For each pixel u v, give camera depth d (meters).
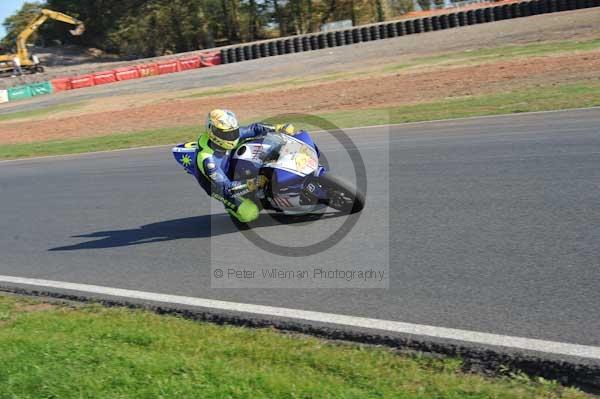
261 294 10.56
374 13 128.50
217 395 7.08
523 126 21.86
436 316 8.71
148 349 8.75
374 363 7.66
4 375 8.25
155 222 16.83
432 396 6.68
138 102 56.66
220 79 65.75
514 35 58.62
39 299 12.01
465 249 11.12
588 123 20.45
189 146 14.06
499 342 7.76
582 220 11.70
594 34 50.31
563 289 8.96
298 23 129.50
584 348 7.36
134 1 138.88
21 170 30.73
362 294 9.88
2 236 17.88
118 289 11.85
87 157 31.64
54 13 108.88
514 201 13.50
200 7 130.88
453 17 76.81
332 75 53.16
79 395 7.54
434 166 17.92
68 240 16.28
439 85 38.00
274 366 7.81
